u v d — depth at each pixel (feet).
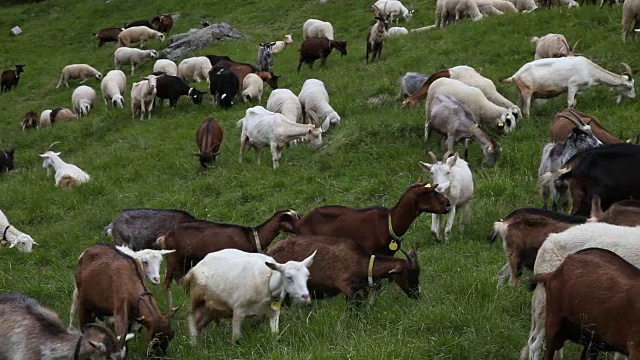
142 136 72.59
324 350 27.09
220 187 54.24
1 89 110.22
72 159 71.20
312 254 31.37
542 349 25.61
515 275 31.37
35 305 28.43
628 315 21.67
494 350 27.09
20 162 76.74
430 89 53.93
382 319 30.40
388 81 69.00
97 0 152.35
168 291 35.27
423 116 57.06
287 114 62.28
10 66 120.98
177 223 35.86
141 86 79.87
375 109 65.26
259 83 79.82
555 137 44.50
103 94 93.04
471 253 37.88
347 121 61.72
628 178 34.73
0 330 27.40
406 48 79.77
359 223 34.53
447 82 53.57
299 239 32.63
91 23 138.10
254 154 61.00
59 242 49.90
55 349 26.78
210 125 60.29
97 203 55.88
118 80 94.07
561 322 23.58
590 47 66.49
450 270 35.63
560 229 30.04
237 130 68.33
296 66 92.02
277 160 56.49
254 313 30.01
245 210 49.83
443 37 78.74
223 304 30.25
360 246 31.58
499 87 62.18
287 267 28.84
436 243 40.14
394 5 109.40
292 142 60.08
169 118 78.84
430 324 29.01
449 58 71.67
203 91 86.89
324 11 119.96
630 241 25.76
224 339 30.99
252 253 31.37
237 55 103.24
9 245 50.01
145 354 29.78
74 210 55.98
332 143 57.16
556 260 26.53
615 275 22.44
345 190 50.14
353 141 56.39
